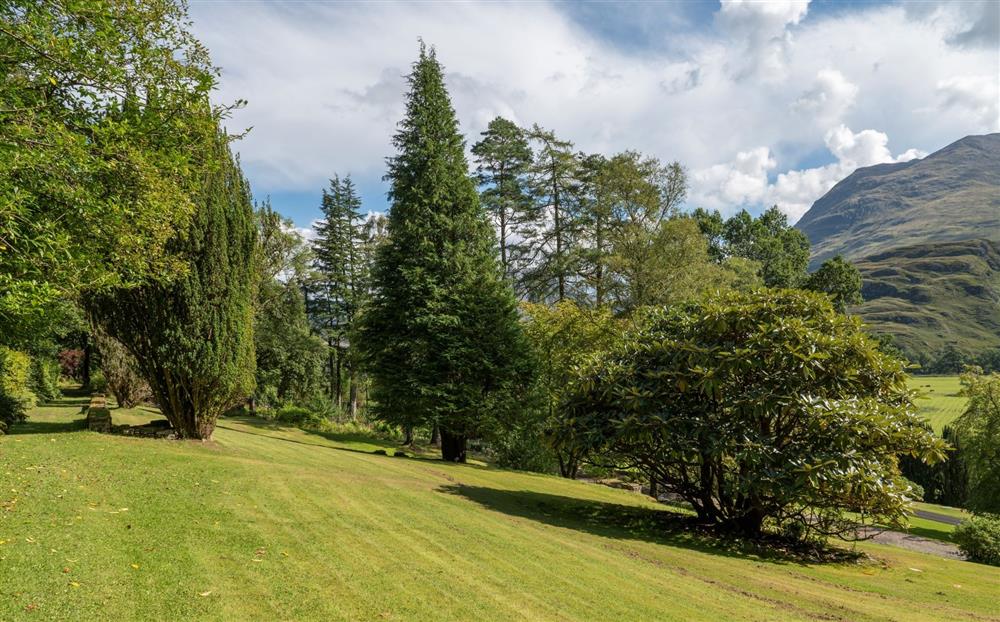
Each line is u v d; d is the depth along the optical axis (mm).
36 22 7742
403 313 18875
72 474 8109
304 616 4559
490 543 7672
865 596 7441
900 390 10695
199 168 10523
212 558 5633
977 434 21969
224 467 10008
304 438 23094
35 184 7859
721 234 49844
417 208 19453
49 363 29375
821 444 9695
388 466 14367
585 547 8445
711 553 9352
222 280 12367
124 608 4305
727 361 10078
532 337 23219
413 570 6055
